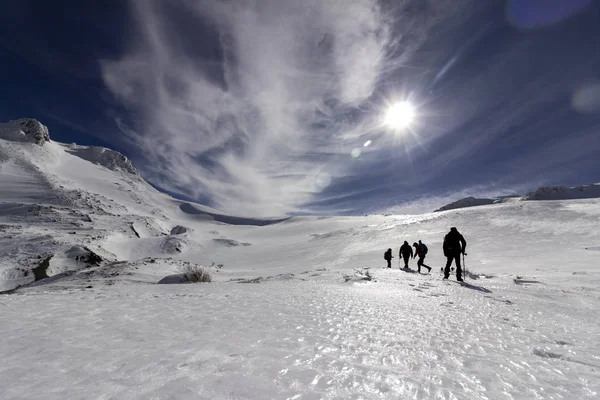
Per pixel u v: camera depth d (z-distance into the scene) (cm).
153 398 145
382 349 243
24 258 3572
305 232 10919
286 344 246
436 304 507
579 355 246
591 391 172
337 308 441
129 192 16138
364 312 412
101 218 7950
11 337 262
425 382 176
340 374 182
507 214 3975
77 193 10794
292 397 149
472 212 4381
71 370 183
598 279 977
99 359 204
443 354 236
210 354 216
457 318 391
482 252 2597
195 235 9406
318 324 329
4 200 9369
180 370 183
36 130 16938
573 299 601
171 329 299
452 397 157
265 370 184
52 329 294
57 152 17325
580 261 1783
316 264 3114
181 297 566
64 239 4741
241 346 238
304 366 194
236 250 5766
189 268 1398
